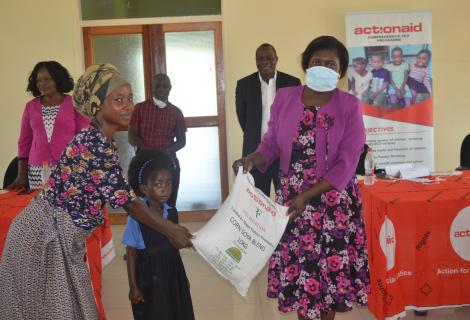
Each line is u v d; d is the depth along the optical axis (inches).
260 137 157.6
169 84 164.2
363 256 84.0
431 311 118.1
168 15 212.1
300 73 207.2
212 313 123.6
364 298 83.8
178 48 213.8
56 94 126.5
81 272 67.7
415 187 110.6
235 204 76.9
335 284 81.5
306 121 81.1
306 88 84.3
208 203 220.4
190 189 219.8
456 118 212.2
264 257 76.9
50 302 65.4
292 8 205.2
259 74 159.6
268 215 78.0
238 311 124.5
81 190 66.0
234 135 209.5
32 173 127.4
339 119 80.5
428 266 102.9
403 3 206.1
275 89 155.9
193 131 217.3
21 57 206.7
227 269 75.6
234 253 75.1
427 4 206.5
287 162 82.8
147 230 82.6
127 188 67.7
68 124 124.5
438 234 101.7
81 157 65.0
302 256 81.7
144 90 215.8
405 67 196.4
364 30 194.9
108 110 65.2
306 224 81.6
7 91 207.5
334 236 81.5
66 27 206.1
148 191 85.8
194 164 218.7
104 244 111.3
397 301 100.2
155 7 212.1
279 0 204.5
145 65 213.8
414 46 195.8
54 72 124.5
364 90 197.2
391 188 109.7
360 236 83.7
